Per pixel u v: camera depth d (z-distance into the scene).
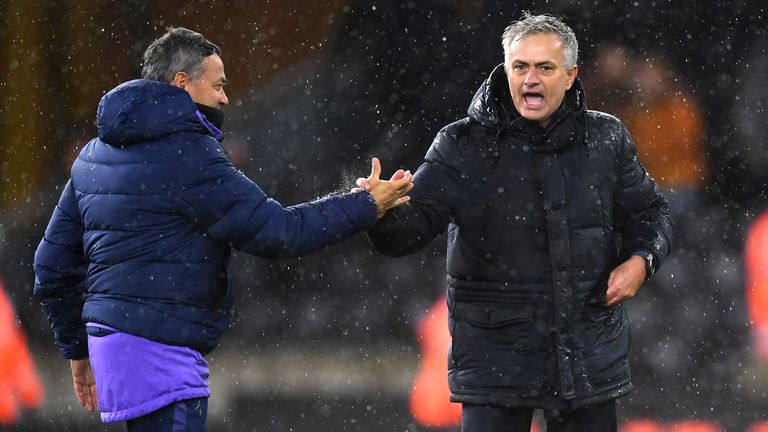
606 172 16.09
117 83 38.88
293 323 33.91
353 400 28.88
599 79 39.97
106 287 14.55
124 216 14.47
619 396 16.11
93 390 16.44
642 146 39.47
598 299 15.83
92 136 38.97
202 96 15.06
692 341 31.70
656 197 16.77
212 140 14.74
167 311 14.45
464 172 15.95
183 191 14.44
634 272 15.97
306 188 39.25
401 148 39.75
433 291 34.94
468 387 16.03
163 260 14.46
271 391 29.75
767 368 30.58
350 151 39.19
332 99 39.03
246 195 14.51
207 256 14.64
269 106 38.81
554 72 15.52
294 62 38.78
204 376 14.82
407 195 15.98
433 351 32.56
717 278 33.75
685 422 26.86
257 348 33.06
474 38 39.84
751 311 32.88
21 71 38.84
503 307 15.91
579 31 39.88
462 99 39.94
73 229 15.45
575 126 15.95
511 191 15.84
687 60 39.41
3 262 36.69
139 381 14.40
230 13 38.28
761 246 34.78
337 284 35.38
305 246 14.70
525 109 15.65
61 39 38.88
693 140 38.81
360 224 14.98
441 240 35.78
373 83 39.19
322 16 38.81
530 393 15.82
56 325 15.95
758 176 38.34
